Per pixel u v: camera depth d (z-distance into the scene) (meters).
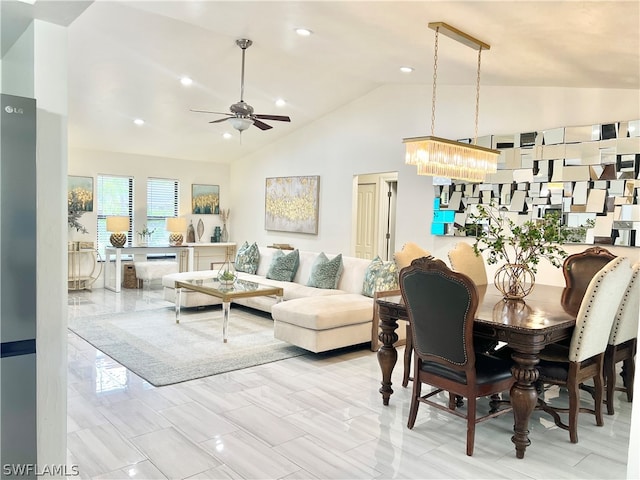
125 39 4.92
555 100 5.14
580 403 3.62
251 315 6.36
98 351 4.53
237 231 9.86
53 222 2.04
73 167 8.02
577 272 4.28
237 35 4.53
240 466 2.53
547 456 2.75
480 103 5.81
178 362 4.25
